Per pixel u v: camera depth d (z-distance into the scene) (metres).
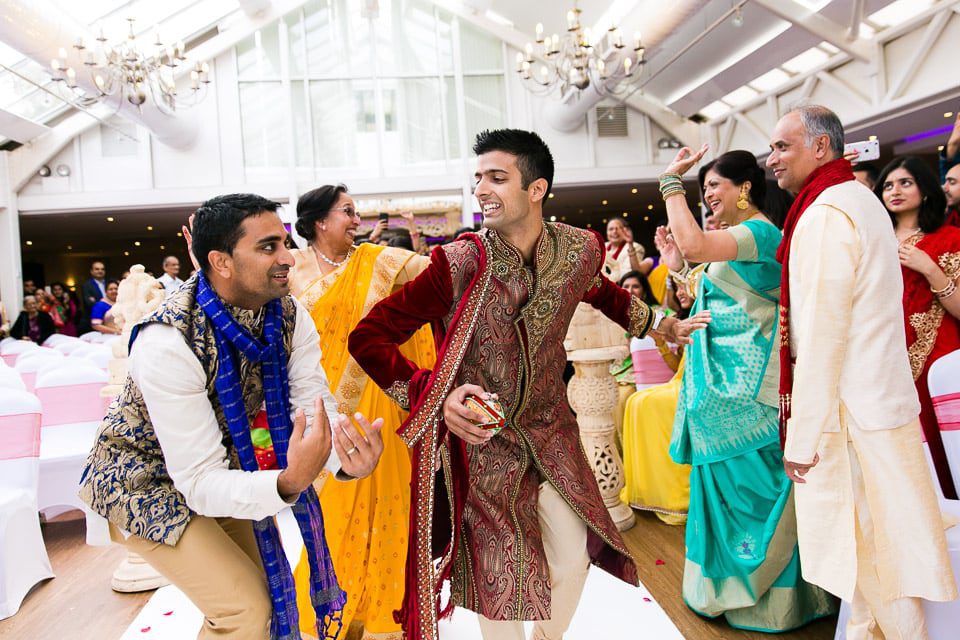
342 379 2.14
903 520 1.53
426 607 1.42
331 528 2.10
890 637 1.62
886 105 7.59
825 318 1.54
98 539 1.57
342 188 2.35
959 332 2.38
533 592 1.47
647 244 20.97
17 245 10.29
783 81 9.20
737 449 2.12
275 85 10.71
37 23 6.60
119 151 10.50
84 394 3.98
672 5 7.19
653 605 2.35
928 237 2.48
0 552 2.62
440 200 10.97
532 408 1.56
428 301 1.48
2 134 9.45
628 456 3.53
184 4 9.26
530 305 1.49
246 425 1.38
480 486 1.53
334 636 1.67
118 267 20.84
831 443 1.61
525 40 10.92
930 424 2.32
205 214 1.33
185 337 1.32
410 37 10.96
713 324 2.23
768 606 2.15
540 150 1.49
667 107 10.83
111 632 2.43
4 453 2.94
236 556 1.40
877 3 6.86
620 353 3.25
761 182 2.25
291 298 1.54
